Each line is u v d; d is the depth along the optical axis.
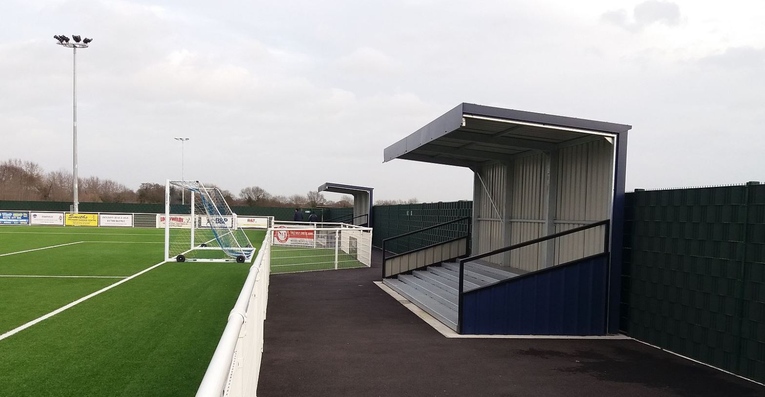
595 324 7.84
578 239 8.80
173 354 6.02
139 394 4.73
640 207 7.58
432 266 13.02
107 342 6.51
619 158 7.81
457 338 7.40
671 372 5.95
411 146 9.52
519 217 11.02
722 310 6.10
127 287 10.95
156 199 62.62
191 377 5.22
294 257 18.58
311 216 31.78
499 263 11.60
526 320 7.72
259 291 5.26
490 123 8.09
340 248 21.80
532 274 7.73
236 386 2.24
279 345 6.90
